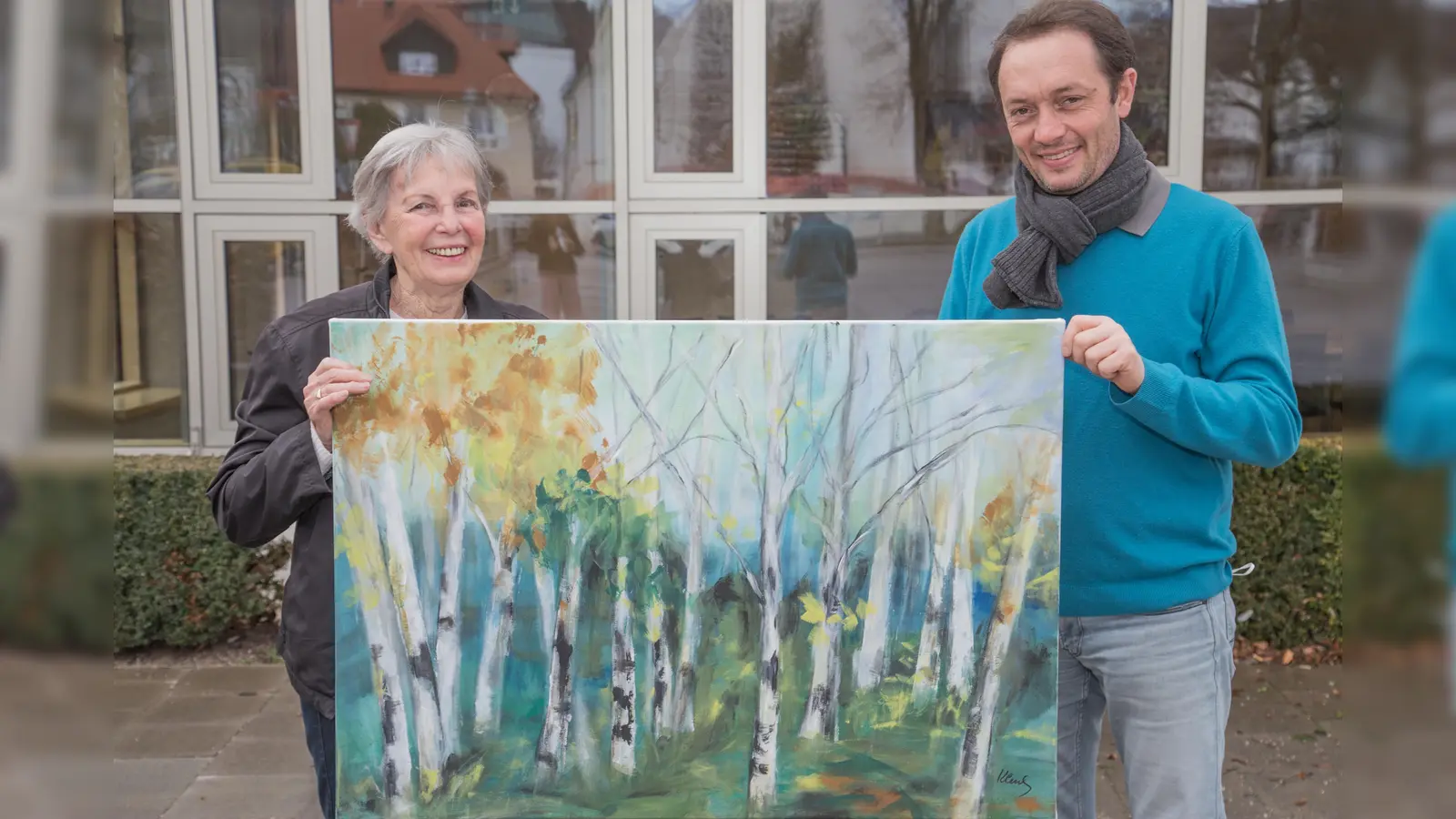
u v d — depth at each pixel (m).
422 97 4.52
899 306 4.57
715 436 1.54
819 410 1.53
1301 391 4.49
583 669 1.56
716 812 1.56
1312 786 3.12
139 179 4.54
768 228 4.55
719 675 1.55
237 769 3.31
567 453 1.55
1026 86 1.68
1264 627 4.22
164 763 3.35
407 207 1.80
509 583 1.56
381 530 1.56
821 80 4.46
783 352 1.53
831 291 4.58
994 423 1.52
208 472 4.27
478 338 1.54
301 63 4.46
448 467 1.55
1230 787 3.12
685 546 1.55
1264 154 4.45
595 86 4.51
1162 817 1.72
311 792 3.16
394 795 1.57
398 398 1.55
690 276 4.59
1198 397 1.54
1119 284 1.73
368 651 1.56
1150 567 1.71
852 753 1.55
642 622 1.55
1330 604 4.14
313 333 1.85
